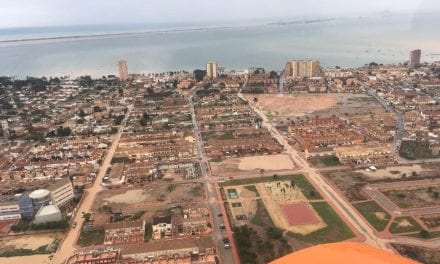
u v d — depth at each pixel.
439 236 190.38
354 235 193.12
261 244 185.25
